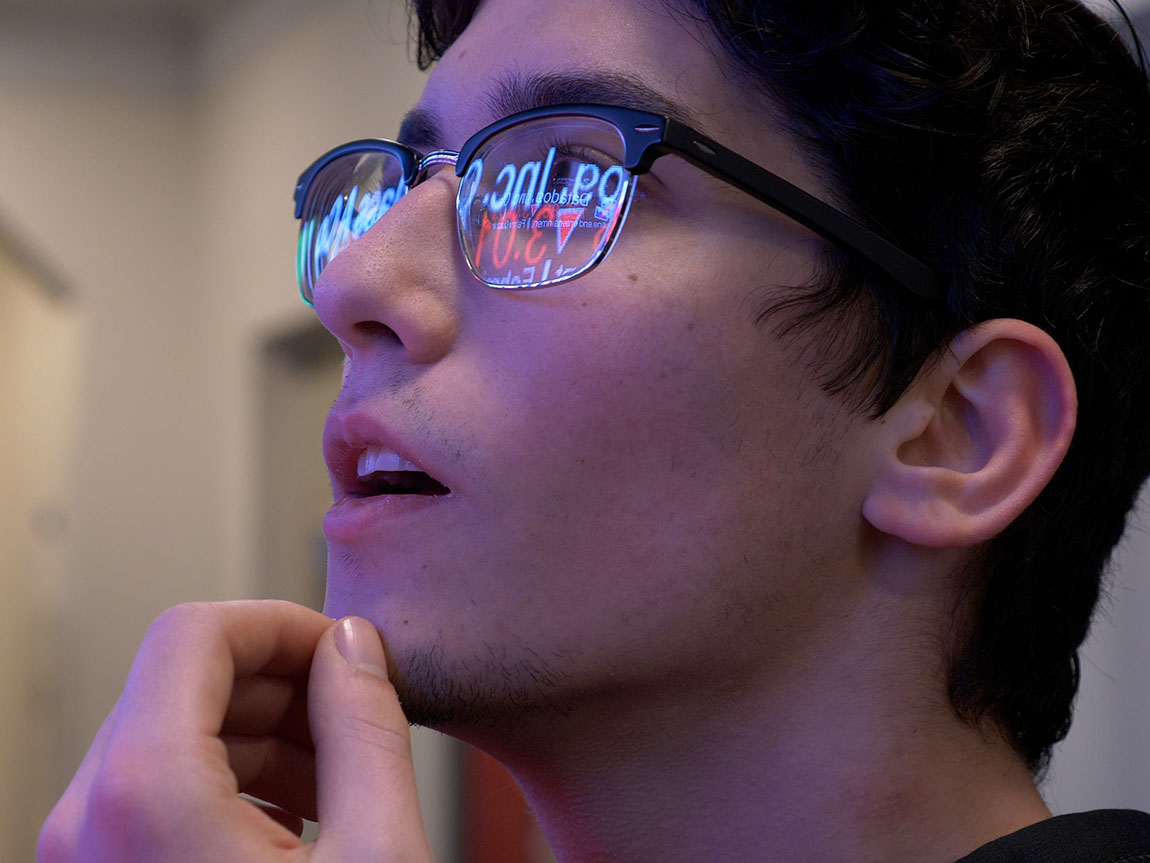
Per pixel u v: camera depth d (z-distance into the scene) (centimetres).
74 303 438
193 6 425
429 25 132
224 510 407
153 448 433
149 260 437
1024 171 96
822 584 87
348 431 88
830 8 92
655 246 86
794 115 91
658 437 83
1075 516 101
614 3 94
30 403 455
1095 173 101
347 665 80
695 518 83
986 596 94
